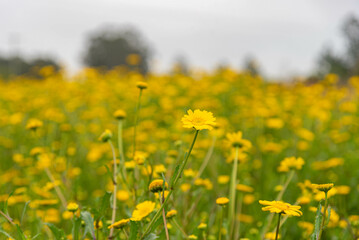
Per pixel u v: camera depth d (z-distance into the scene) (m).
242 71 10.68
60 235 1.88
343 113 7.03
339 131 6.10
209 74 10.48
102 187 4.17
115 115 2.67
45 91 9.56
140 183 2.46
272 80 10.94
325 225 1.68
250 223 3.05
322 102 6.82
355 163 4.27
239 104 7.36
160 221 1.69
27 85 10.92
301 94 8.50
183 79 9.72
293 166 2.63
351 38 18.70
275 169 4.54
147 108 7.27
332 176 3.74
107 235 1.88
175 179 1.67
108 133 2.30
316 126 6.29
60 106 7.89
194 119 1.56
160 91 8.57
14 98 7.85
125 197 2.50
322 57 18.75
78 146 5.33
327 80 8.10
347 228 2.45
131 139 5.06
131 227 1.70
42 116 6.76
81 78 10.44
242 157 2.70
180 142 2.99
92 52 51.59
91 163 4.79
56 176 3.42
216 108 6.64
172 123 5.89
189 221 2.58
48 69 9.72
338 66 18.39
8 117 6.54
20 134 6.36
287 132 6.33
